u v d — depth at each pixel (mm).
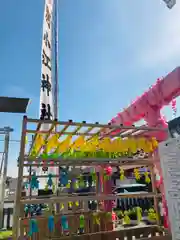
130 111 5832
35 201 3262
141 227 4488
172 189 2148
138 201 7410
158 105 5094
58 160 3697
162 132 4504
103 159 4027
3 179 6285
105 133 4629
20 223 3609
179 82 4387
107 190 6031
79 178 5203
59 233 4164
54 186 5617
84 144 4594
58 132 3846
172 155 2195
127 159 4238
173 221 2104
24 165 3568
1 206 6242
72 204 5484
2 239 4727
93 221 4691
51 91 8156
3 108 5668
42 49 8352
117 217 5730
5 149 6297
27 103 5691
